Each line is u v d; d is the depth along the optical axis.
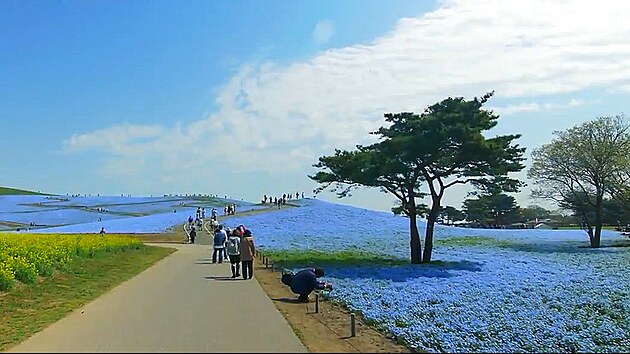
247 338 13.62
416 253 40.12
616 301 25.12
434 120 37.00
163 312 17.42
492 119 38.75
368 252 47.72
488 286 28.34
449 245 57.97
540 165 63.62
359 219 77.81
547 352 16.48
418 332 16.75
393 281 29.03
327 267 35.31
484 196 43.16
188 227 71.81
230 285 24.58
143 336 13.82
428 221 40.75
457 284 28.58
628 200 60.97
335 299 21.98
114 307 18.52
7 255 26.52
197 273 29.78
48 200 112.88
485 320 19.66
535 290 27.69
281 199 101.12
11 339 14.03
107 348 12.57
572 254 48.59
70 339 13.55
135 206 106.25
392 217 80.94
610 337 18.84
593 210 64.19
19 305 19.73
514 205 99.56
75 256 33.06
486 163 38.41
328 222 74.12
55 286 24.22
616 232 75.69
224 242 36.31
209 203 111.94
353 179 38.91
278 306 19.14
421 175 40.28
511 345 16.75
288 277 21.16
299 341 13.35
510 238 67.31
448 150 38.31
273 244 52.59
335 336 14.65
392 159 38.03
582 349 17.17
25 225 79.31
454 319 19.44
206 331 14.44
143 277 28.00
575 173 61.69
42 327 15.40
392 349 13.53
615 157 59.84
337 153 39.81
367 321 17.62
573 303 24.41
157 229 72.25
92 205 106.94
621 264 40.47
